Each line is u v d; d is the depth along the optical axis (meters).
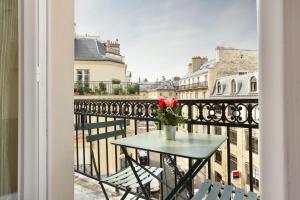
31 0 1.54
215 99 2.42
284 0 0.62
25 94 1.52
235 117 2.29
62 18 1.75
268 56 0.65
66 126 1.76
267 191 0.66
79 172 3.58
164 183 2.54
